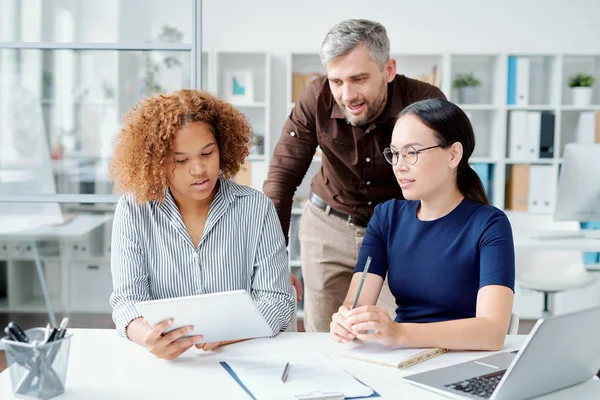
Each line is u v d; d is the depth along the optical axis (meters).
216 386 1.25
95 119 2.97
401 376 1.31
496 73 4.64
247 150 1.78
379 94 2.01
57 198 3.03
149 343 1.35
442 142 1.59
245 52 4.55
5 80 2.95
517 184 4.54
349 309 1.62
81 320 3.12
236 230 1.68
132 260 1.63
